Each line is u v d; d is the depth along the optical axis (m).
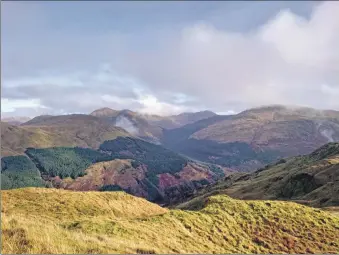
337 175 120.25
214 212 45.31
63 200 48.53
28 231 18.17
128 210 52.31
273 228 43.84
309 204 94.94
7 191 50.97
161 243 30.34
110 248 20.58
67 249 17.50
